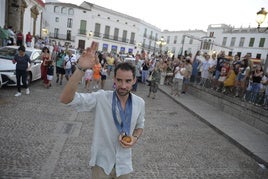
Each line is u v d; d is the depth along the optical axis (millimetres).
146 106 10156
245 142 6633
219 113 10070
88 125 6777
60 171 4184
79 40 50438
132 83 2170
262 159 5570
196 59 14547
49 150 4926
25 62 8812
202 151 5902
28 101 8336
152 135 6613
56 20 51219
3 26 17984
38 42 24172
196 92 13578
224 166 5215
